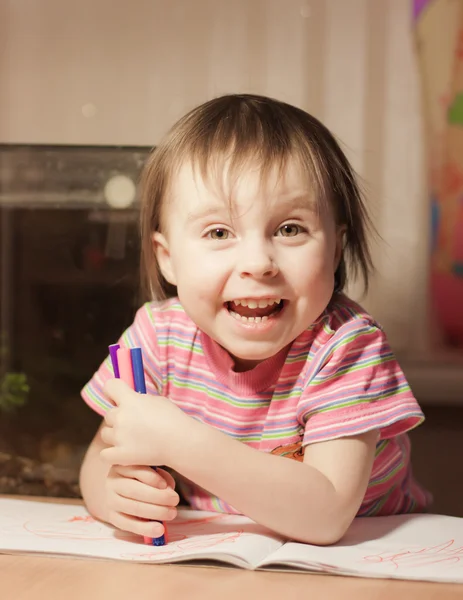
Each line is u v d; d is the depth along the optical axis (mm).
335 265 875
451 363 2545
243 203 755
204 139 800
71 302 1178
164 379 911
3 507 859
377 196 2621
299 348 850
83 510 869
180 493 971
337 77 2652
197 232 779
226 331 781
